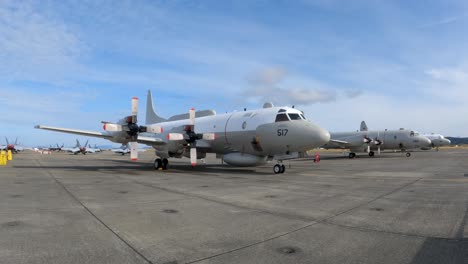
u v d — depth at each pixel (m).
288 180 14.33
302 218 6.73
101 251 4.62
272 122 18.17
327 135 17.31
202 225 6.14
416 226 6.02
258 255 4.50
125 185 12.39
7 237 5.25
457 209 7.61
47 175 16.64
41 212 7.21
